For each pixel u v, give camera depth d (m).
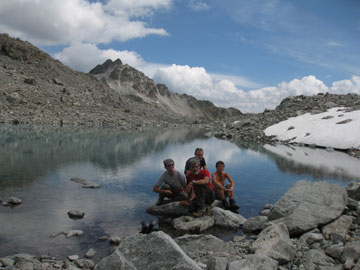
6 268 4.65
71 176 12.08
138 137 32.16
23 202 8.61
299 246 5.61
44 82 79.69
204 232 7.09
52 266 4.98
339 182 12.08
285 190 10.89
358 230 6.15
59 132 31.14
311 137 28.47
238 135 38.72
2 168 12.90
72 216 7.64
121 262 4.17
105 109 73.31
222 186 8.92
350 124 28.42
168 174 8.81
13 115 45.06
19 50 89.06
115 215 7.88
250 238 6.71
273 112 53.34
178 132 47.88
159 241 4.65
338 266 4.56
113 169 13.82
